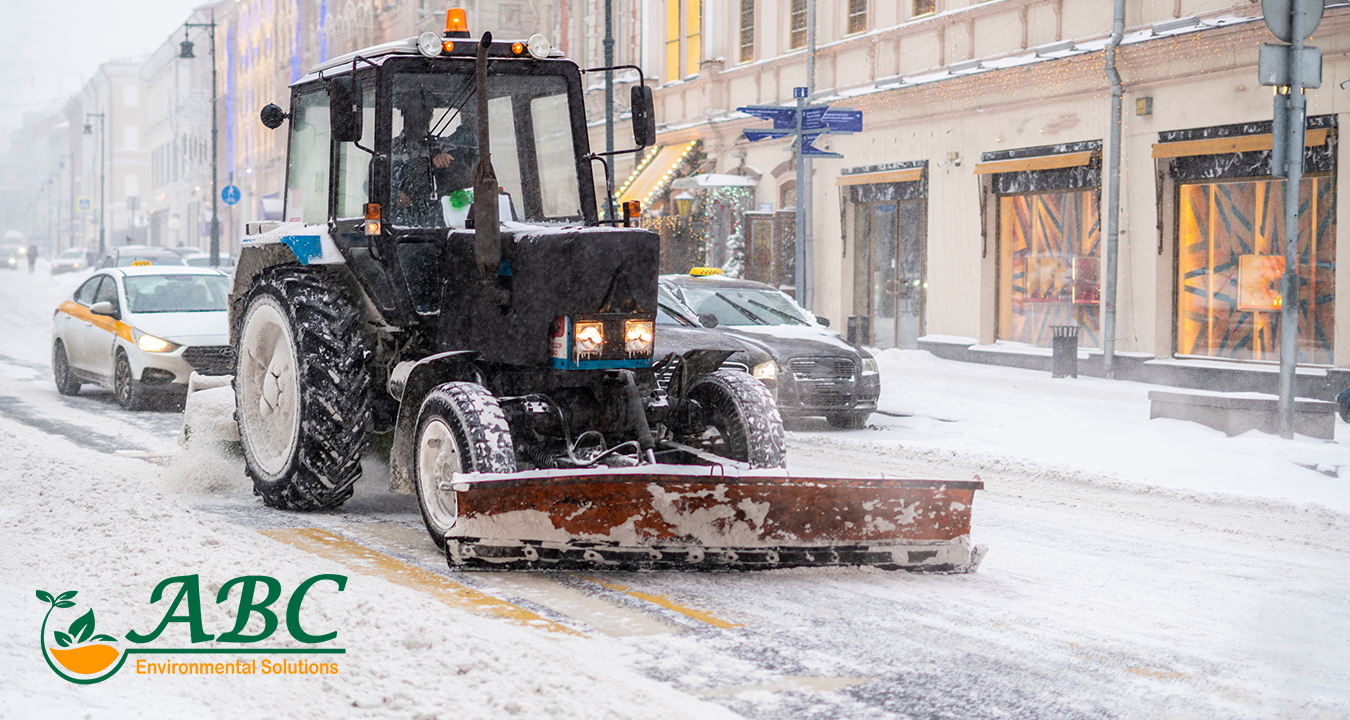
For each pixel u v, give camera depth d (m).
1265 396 12.39
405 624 5.37
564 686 4.59
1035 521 8.41
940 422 14.00
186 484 9.26
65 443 11.55
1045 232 19.92
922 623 5.73
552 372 7.10
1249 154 16.02
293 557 6.75
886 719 4.47
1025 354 19.80
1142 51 17.27
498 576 6.55
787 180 25.94
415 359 7.92
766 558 6.41
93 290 16.42
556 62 8.23
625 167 32.38
